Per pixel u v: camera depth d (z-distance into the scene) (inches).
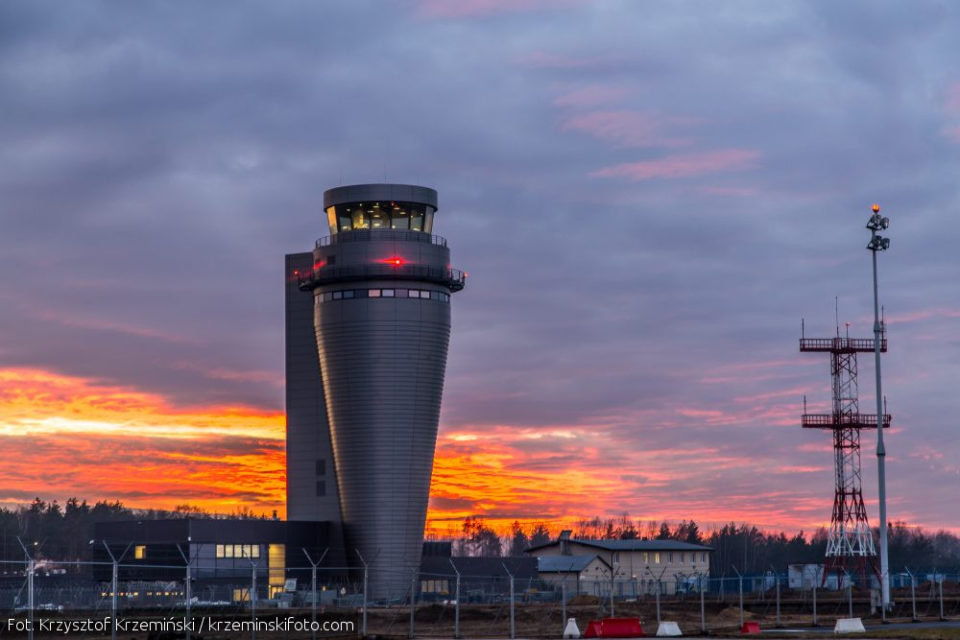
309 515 7578.7
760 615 4677.7
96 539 6889.8
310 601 6058.1
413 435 7258.9
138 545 6727.4
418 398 7273.6
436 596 6909.5
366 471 7224.4
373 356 7229.3
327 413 7396.7
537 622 4471.0
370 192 7411.4
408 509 7234.3
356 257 7283.5
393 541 7180.1
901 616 4416.8
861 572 6609.3
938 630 3464.6
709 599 6151.6
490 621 4542.3
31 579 2849.4
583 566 7490.2
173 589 6259.8
